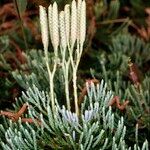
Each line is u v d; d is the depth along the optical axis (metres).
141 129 0.42
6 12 0.62
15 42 0.58
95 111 0.37
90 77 0.51
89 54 0.55
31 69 0.48
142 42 0.57
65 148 0.36
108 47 0.60
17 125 0.38
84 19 0.34
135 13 0.66
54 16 0.33
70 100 0.41
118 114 0.42
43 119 0.37
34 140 0.35
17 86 0.47
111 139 0.37
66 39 0.34
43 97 0.38
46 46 0.34
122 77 0.51
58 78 0.44
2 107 0.46
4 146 0.35
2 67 0.50
